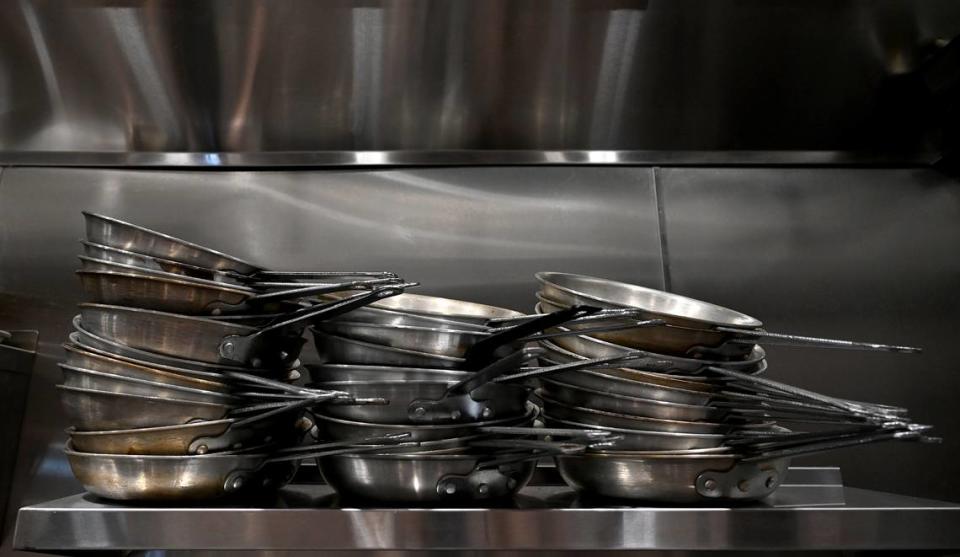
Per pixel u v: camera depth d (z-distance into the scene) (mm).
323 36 1338
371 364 969
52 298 1374
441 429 928
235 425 926
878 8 1334
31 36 1329
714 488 936
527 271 1403
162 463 900
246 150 1444
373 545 896
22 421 1318
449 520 906
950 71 1352
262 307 1003
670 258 1424
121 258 976
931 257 1448
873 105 1449
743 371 1007
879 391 1385
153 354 934
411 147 1454
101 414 923
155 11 1309
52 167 1431
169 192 1423
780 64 1397
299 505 944
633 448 955
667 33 1357
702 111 1441
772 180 1476
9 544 1270
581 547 908
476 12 1327
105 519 889
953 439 1368
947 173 1486
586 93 1413
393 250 1406
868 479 1342
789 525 924
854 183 1480
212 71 1368
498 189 1440
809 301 1420
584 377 990
